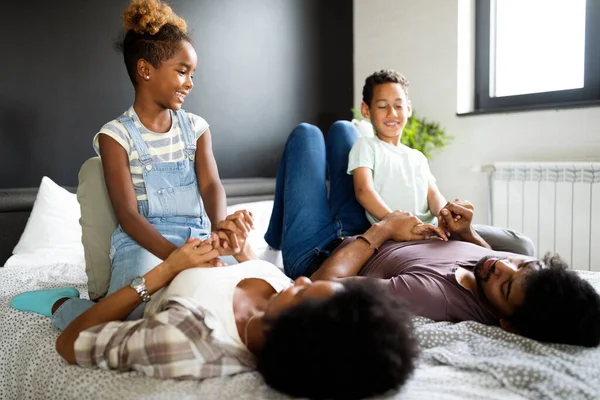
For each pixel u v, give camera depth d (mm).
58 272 1950
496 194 2887
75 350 959
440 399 791
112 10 2715
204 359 896
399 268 1357
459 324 1126
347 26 3789
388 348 745
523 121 2914
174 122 1531
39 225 2195
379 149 1871
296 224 1766
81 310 1217
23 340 1250
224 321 941
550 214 2686
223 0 3143
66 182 2617
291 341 751
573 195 2600
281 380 766
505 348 997
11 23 2420
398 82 1914
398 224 1521
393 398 789
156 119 1482
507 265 1126
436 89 3330
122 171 1393
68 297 1386
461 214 1551
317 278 1406
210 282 998
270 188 3055
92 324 1010
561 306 1016
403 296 1183
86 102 2654
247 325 931
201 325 908
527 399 832
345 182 1938
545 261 1122
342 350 727
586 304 1018
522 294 1057
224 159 3188
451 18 3221
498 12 3182
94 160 1532
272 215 1965
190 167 1532
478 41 3234
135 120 1454
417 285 1191
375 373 736
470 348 1019
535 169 2725
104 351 938
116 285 1336
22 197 2311
